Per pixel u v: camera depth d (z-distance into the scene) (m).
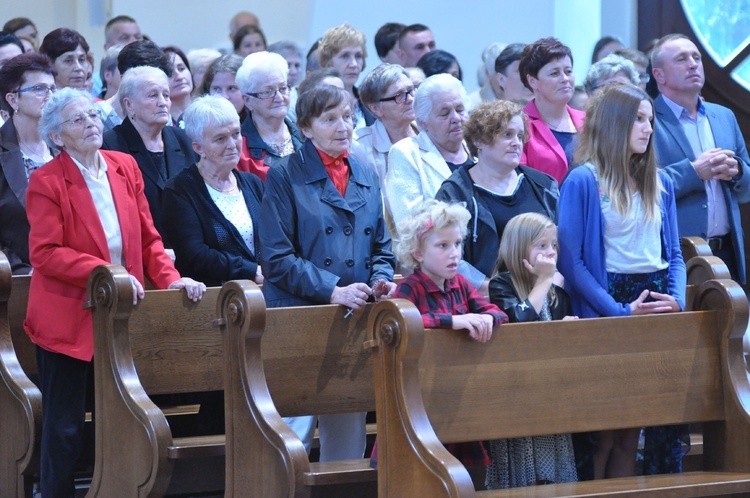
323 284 8.54
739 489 7.71
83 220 8.84
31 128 10.52
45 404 8.93
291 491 7.62
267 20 19.47
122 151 10.68
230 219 10.08
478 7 19.12
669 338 8.25
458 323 7.45
